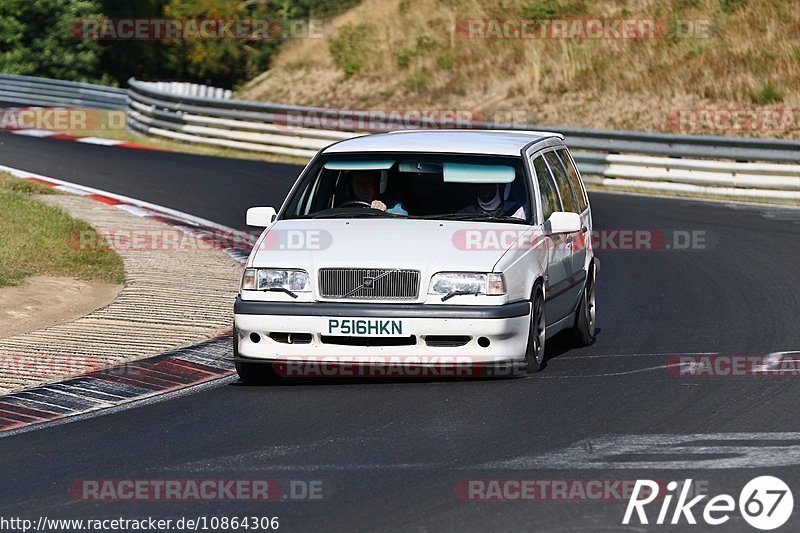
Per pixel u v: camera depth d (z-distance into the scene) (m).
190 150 104.31
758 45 112.69
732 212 72.06
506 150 35.50
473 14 133.75
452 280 31.06
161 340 37.84
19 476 24.22
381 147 35.62
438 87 125.25
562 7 129.62
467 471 23.86
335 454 25.34
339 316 30.97
